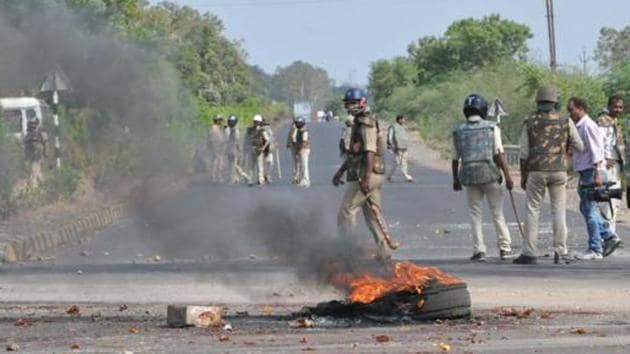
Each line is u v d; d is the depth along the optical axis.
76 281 22.03
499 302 18.86
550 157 24.75
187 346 14.48
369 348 14.23
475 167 25.41
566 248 26.00
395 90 174.12
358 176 21.69
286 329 15.99
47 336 15.41
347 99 21.89
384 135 22.03
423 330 15.84
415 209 40.97
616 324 16.36
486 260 25.56
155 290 20.58
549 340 14.89
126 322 16.83
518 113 77.06
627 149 25.83
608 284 21.16
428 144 106.56
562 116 24.94
